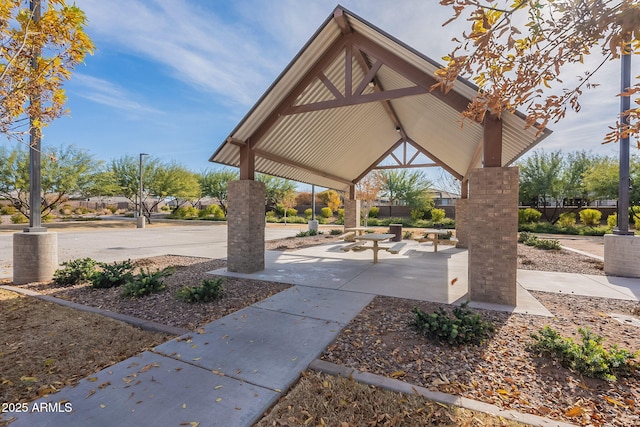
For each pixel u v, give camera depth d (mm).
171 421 1938
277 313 3953
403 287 5328
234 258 6449
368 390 2289
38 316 3871
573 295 4832
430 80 4676
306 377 2475
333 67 6328
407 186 26938
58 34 3156
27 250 5473
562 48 1521
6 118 3016
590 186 16641
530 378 2426
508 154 6031
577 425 1905
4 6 2701
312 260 8156
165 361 2709
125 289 4688
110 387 2312
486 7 1479
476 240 4492
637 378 2402
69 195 21453
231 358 2760
